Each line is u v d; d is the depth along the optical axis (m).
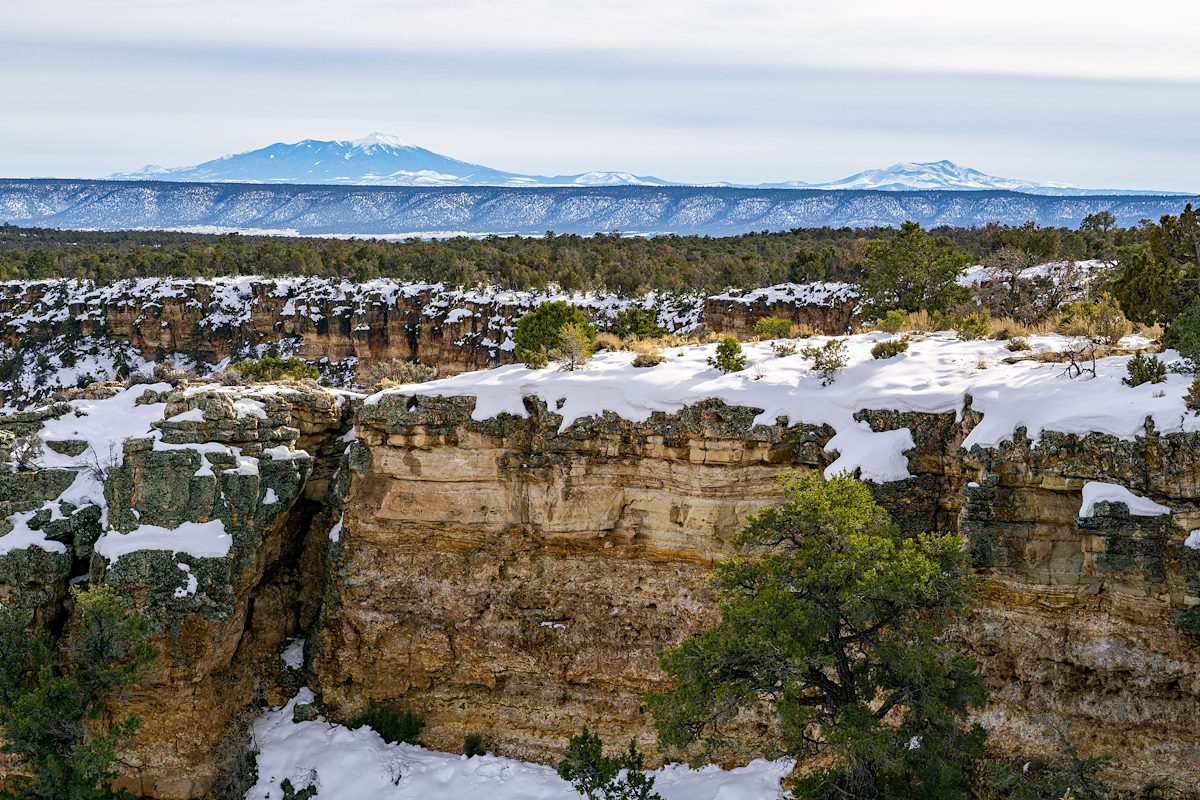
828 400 29.86
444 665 32.31
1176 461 24.28
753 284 123.62
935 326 38.41
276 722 33.22
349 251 168.50
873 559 23.28
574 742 26.88
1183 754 24.92
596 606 31.50
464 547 32.25
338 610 32.97
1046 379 28.08
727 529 30.19
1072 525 25.92
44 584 32.34
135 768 31.31
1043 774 26.02
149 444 32.50
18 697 28.83
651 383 31.27
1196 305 27.73
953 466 28.16
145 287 130.00
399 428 32.03
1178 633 24.72
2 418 34.75
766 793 27.80
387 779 30.70
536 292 118.94
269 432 33.59
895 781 24.06
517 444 31.81
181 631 31.34
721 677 24.06
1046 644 26.27
